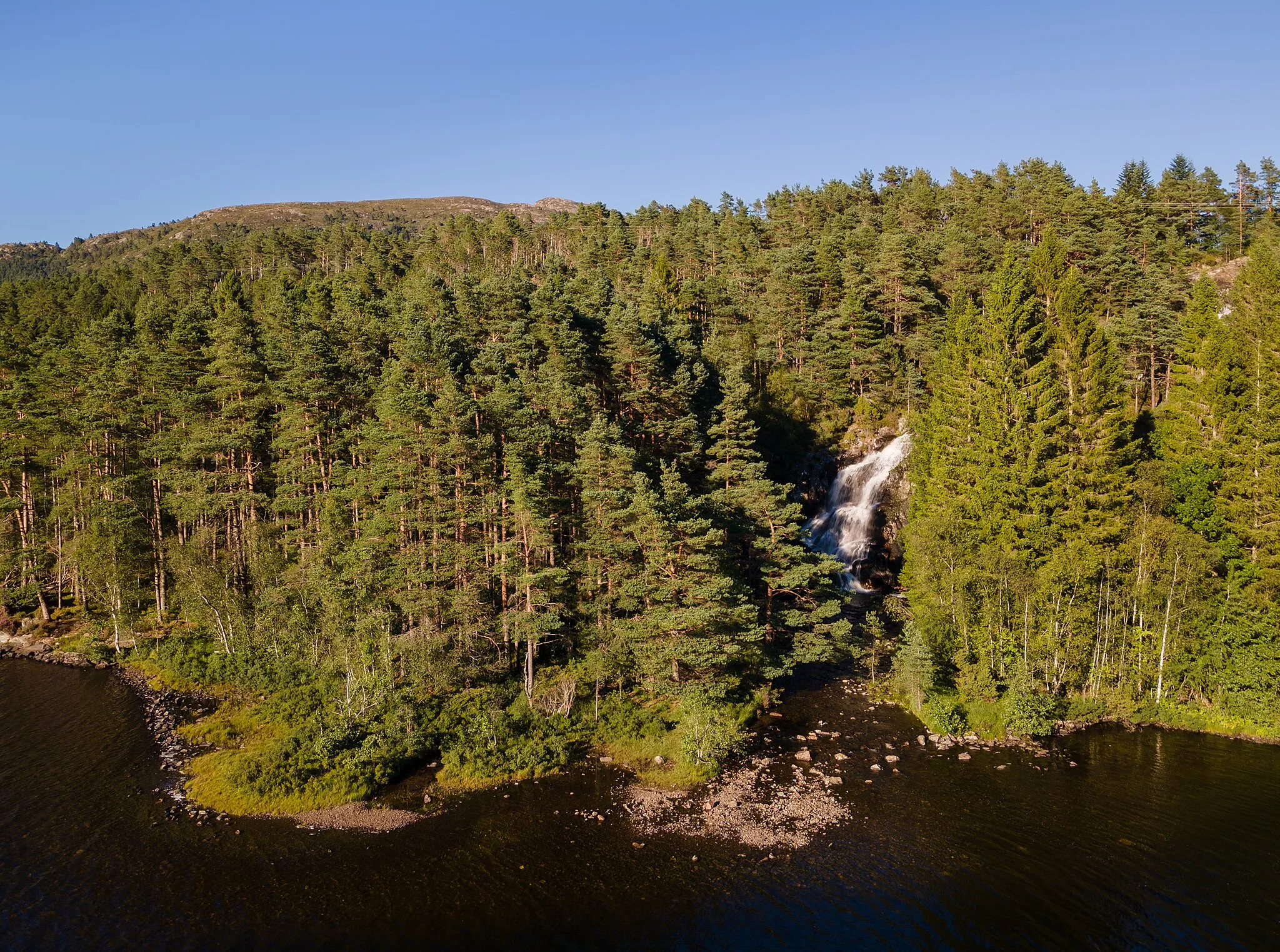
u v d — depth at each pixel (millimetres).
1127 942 27391
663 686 46000
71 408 71000
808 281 99188
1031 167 136500
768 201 174125
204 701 51906
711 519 49844
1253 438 46719
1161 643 46562
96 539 62062
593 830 35500
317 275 131000
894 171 171250
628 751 43406
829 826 35562
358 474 57375
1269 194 124250
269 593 56625
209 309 102812
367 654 49500
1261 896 29844
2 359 80062
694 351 84375
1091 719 46531
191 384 73938
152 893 30562
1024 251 99250
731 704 48344
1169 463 50562
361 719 45031
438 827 35875
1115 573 47750
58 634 65500
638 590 46906
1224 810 36219
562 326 64812
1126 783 39188
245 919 28922
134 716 49406
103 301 136250
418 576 49281
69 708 50969
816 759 42781
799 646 52062
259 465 66938
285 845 34250
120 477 66562
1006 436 54000
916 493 67750
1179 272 93000
